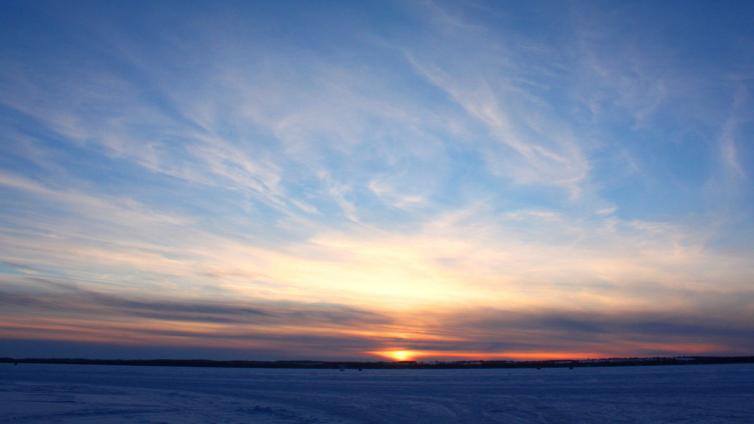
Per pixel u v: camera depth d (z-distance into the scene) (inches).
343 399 1649.9
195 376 3718.0
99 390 1899.6
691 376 3225.9
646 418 1120.2
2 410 1144.2
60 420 1010.1
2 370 4503.0
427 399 1637.6
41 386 2036.2
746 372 3880.4
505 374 4658.0
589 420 1103.0
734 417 1120.8
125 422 1000.9
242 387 2310.5
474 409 1325.0
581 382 2741.1
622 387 2151.8
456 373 5236.2
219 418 1123.3
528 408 1334.9
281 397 1729.8
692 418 1109.7
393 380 3272.6
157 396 1686.8
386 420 1131.3
